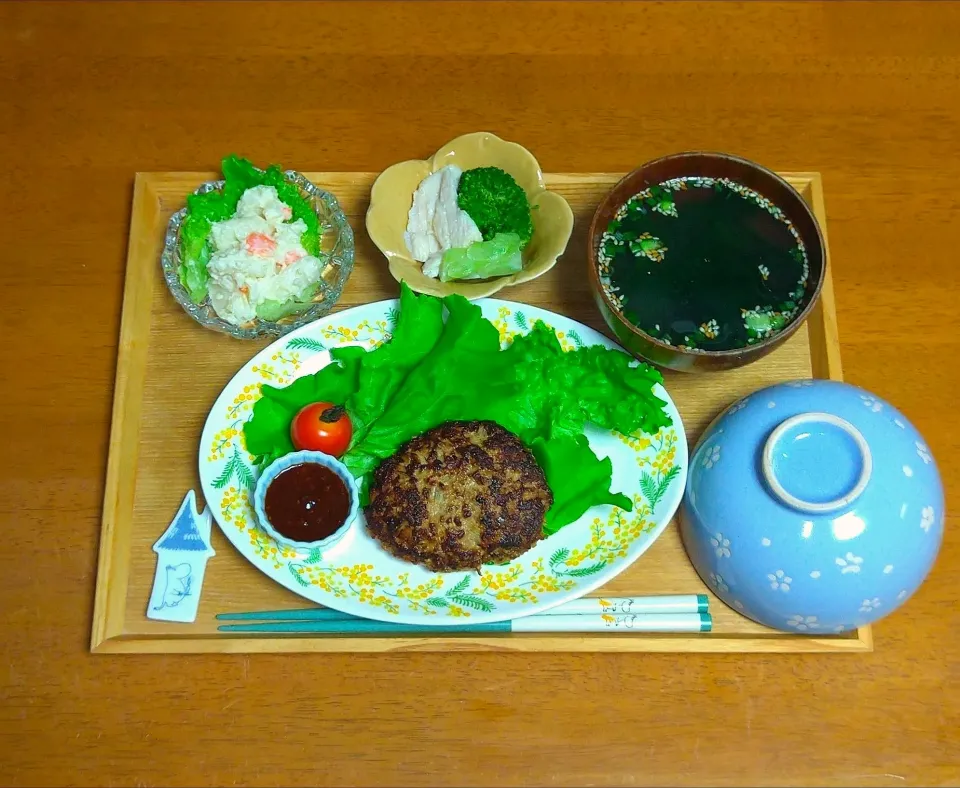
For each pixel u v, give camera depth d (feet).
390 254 1.57
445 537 1.40
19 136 1.78
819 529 1.32
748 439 1.39
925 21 1.86
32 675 1.43
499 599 1.43
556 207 1.57
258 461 1.50
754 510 1.35
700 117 1.80
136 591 1.46
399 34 1.86
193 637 1.44
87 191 1.74
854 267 1.68
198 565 1.46
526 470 1.44
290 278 1.57
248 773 1.39
